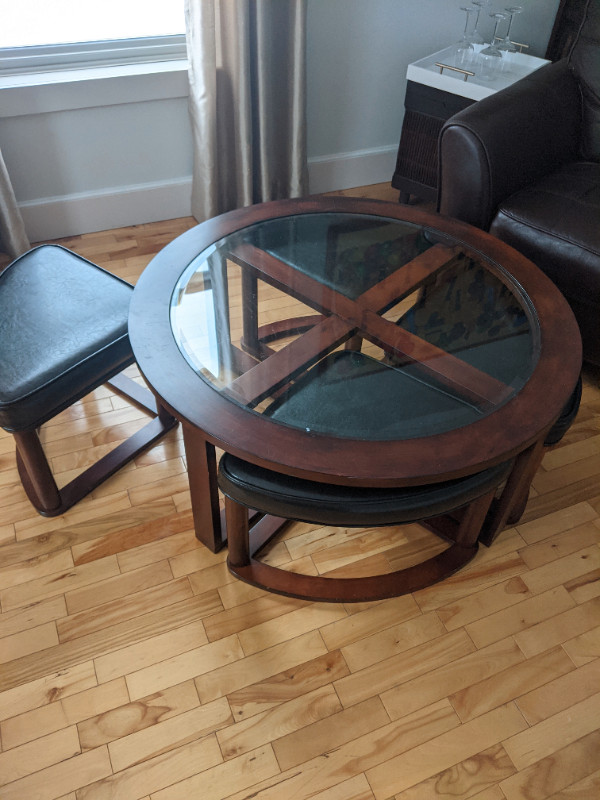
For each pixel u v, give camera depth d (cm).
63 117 210
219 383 115
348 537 154
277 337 125
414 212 158
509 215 178
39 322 144
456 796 116
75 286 153
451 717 125
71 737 120
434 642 136
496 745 122
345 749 121
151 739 120
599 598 144
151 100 216
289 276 138
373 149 267
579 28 199
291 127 229
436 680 130
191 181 241
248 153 225
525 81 191
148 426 171
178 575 144
